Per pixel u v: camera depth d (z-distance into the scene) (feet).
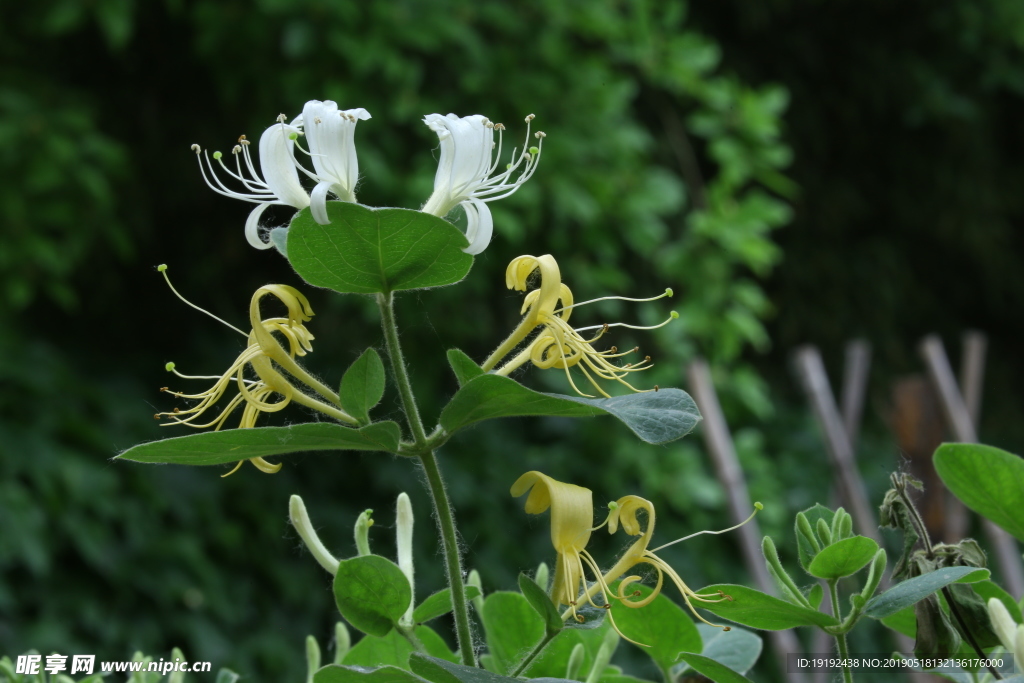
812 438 8.89
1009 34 10.13
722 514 7.51
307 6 6.09
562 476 7.06
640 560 2.21
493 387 2.13
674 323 7.75
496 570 6.31
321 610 6.22
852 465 5.42
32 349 6.02
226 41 6.36
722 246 7.97
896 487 2.32
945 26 10.13
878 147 10.70
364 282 2.19
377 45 6.12
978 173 10.78
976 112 10.41
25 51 6.31
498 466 6.90
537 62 7.12
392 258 2.17
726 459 5.53
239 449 2.17
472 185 2.25
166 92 6.99
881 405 9.80
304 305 2.22
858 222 10.82
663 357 7.95
